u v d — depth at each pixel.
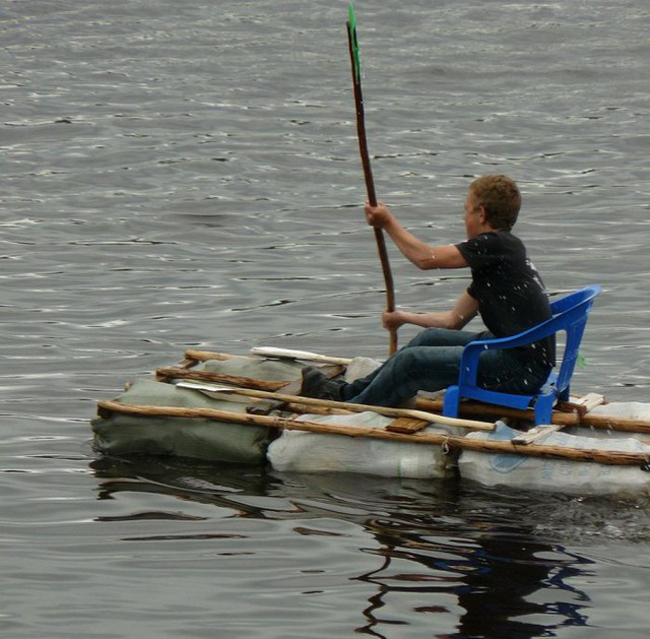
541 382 27.48
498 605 21.73
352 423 27.88
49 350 37.69
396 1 114.25
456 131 71.62
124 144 66.94
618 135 70.50
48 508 26.08
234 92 80.69
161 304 42.69
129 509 26.05
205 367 31.27
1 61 89.19
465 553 23.77
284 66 88.75
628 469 25.83
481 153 66.75
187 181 60.31
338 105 77.44
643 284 44.78
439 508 25.80
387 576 22.89
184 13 108.19
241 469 28.19
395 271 47.00
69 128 70.31
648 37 99.69
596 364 36.41
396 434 27.27
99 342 38.56
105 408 29.20
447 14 109.19
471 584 22.53
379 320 41.12
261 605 21.86
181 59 90.88
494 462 26.66
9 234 51.41
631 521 25.03
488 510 25.64
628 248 49.47
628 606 21.69
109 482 27.50
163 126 71.25
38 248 49.47
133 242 50.75
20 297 43.16
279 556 23.80
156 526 25.20
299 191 59.06
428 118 74.81
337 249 49.94
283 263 47.97
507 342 26.83
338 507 26.02
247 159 64.38
